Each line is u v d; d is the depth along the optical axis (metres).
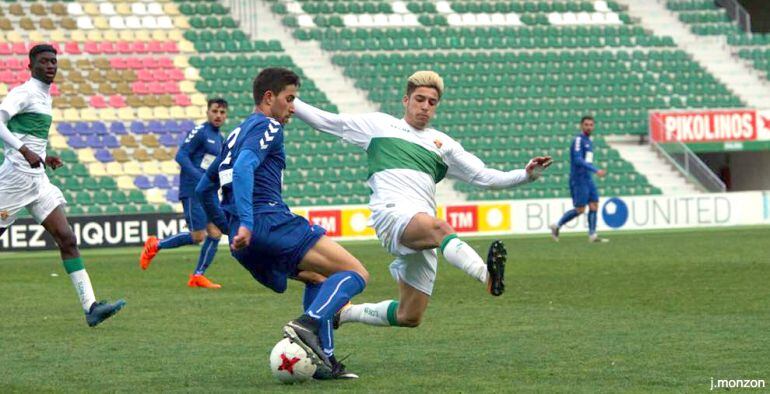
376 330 37.75
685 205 113.75
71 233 39.47
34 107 39.62
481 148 124.69
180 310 45.28
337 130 30.22
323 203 114.81
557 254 75.69
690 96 134.62
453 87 129.25
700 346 32.50
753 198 116.31
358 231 105.62
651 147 125.56
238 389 26.39
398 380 27.39
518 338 35.16
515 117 128.12
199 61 124.94
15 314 44.44
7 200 39.28
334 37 131.00
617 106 131.50
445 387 26.22
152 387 26.88
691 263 64.94
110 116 117.31
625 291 50.06
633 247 81.38
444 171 30.44
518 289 52.22
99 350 33.72
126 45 124.19
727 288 50.22
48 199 39.62
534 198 120.25
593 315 41.19
